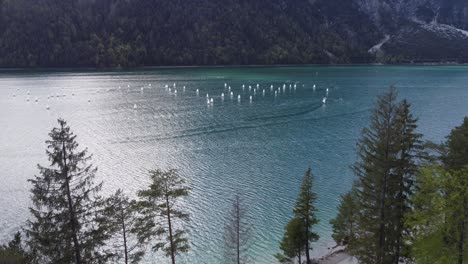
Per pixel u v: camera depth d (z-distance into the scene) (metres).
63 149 27.22
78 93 154.75
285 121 107.88
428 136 91.88
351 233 41.88
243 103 135.38
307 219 41.00
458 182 24.23
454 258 24.67
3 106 127.38
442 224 25.03
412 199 28.86
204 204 54.53
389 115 33.16
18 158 73.75
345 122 107.31
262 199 56.88
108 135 90.69
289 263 41.41
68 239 27.34
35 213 27.05
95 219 29.56
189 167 70.19
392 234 33.56
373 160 33.59
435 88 177.50
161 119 108.00
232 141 87.75
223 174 66.88
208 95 151.38
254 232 47.62
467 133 35.88
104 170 67.06
